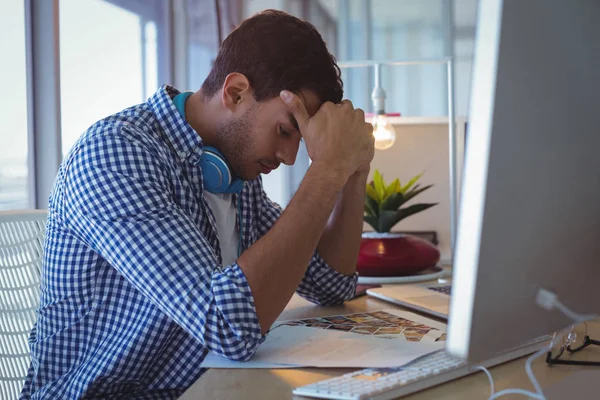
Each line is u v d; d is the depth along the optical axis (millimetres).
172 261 924
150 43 3414
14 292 1303
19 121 2395
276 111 1083
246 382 781
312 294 1288
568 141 542
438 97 5141
